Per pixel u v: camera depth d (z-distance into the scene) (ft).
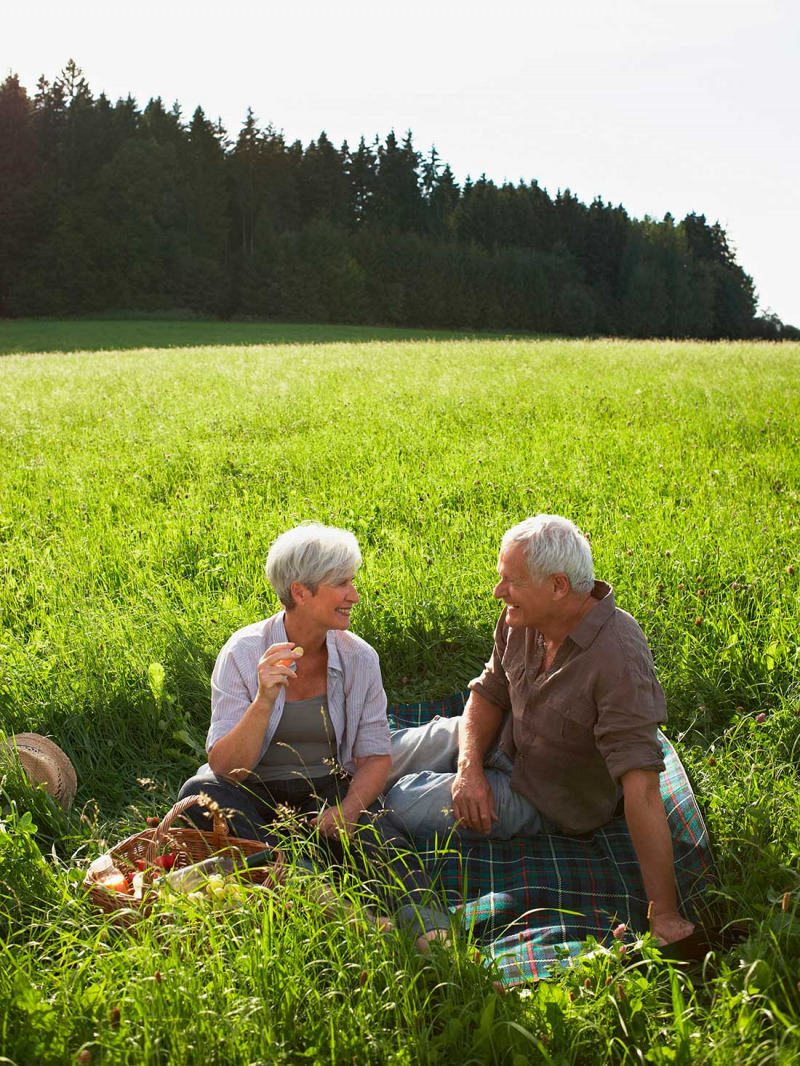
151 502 30.14
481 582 19.52
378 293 356.79
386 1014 8.70
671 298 430.20
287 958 8.96
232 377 68.69
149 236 319.27
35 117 357.61
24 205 323.78
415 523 25.58
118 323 237.66
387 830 11.94
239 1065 8.11
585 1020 8.53
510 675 12.46
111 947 9.67
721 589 18.97
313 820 11.65
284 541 12.05
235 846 10.63
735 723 14.85
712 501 26.11
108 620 18.72
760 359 78.59
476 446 36.73
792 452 33.73
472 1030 8.68
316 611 11.97
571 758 11.87
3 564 23.00
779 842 11.28
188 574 22.35
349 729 12.43
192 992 8.41
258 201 377.91
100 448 39.78
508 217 440.45
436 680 17.35
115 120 357.82
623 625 11.47
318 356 92.38
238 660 12.26
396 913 9.96
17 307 312.09
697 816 11.92
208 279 328.90
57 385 65.26
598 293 421.59
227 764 11.66
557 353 89.10
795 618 17.08
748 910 10.25
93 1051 8.12
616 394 52.24
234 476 33.99
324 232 353.72
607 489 28.40
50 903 10.36
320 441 38.96
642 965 9.71
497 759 13.07
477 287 375.45
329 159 423.64
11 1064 7.95
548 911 10.96
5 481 32.96
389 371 71.20
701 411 44.52
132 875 10.66
